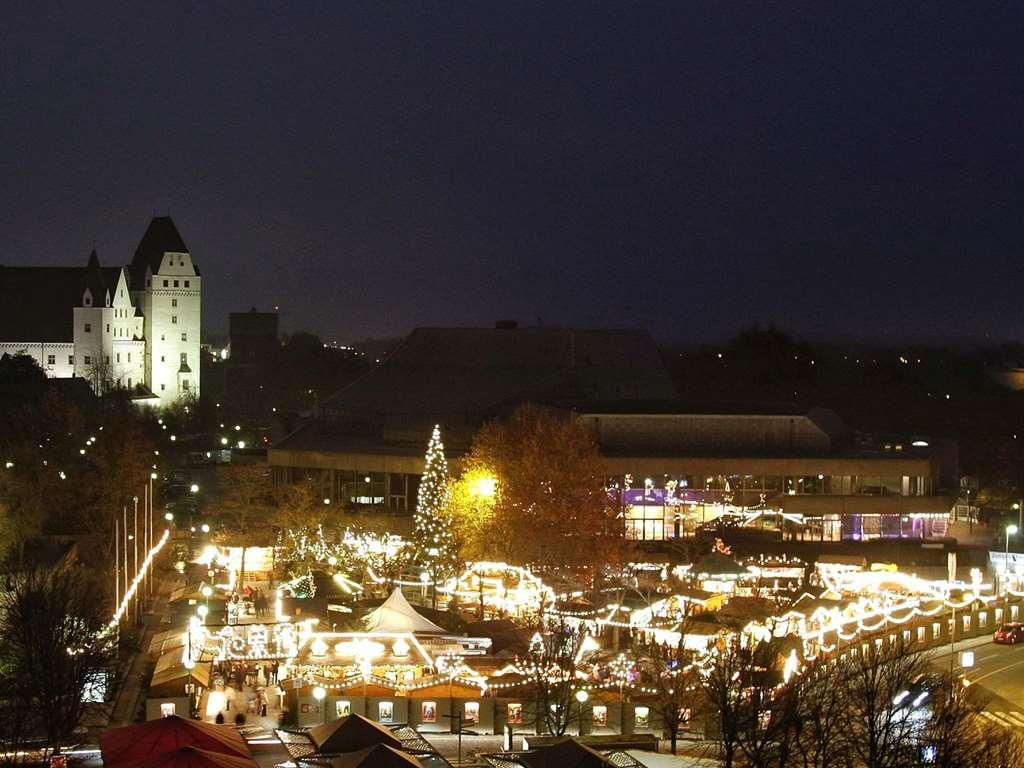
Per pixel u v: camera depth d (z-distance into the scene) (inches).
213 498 7460.6
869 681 3245.6
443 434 7288.4
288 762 2908.5
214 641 3949.3
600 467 5497.1
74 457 6520.7
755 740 2864.2
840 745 2997.0
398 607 4040.4
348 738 2893.7
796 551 5767.7
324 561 5590.6
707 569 4820.4
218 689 3892.7
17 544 5073.8
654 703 3595.0
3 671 3501.5
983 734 2908.5
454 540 5280.5
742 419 6648.6
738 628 3870.6
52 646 3479.3
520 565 5098.4
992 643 4766.2
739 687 3056.1
